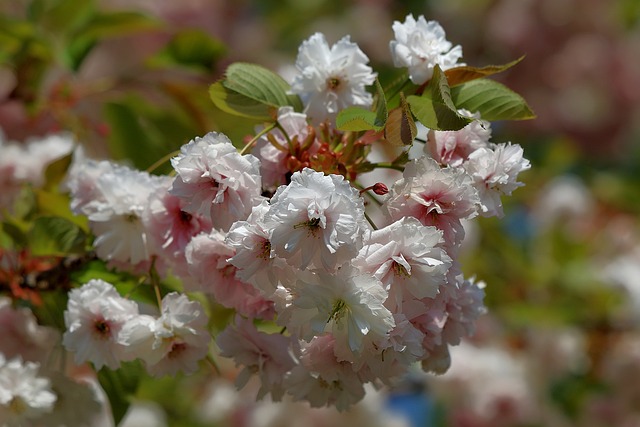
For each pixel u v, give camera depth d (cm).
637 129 278
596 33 277
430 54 110
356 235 102
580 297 186
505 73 276
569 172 236
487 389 184
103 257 114
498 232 187
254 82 111
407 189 106
